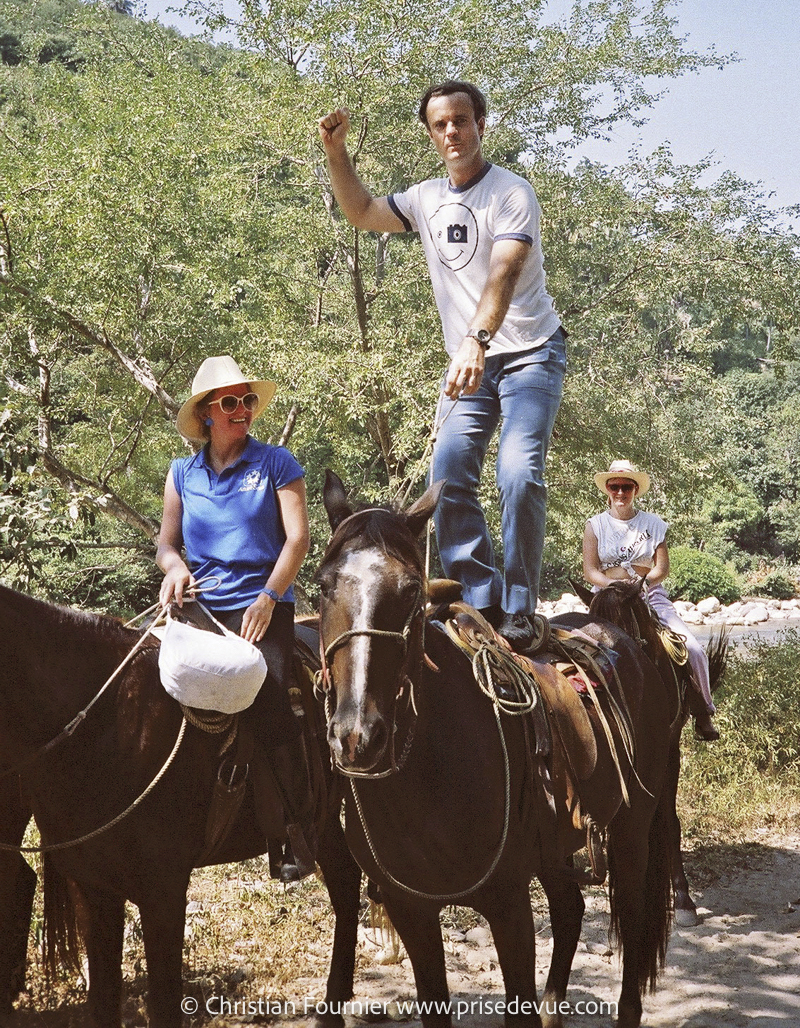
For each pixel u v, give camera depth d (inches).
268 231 594.2
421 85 570.9
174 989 154.4
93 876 152.5
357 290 575.8
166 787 153.8
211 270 546.0
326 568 128.6
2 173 514.6
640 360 644.7
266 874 275.3
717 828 338.6
